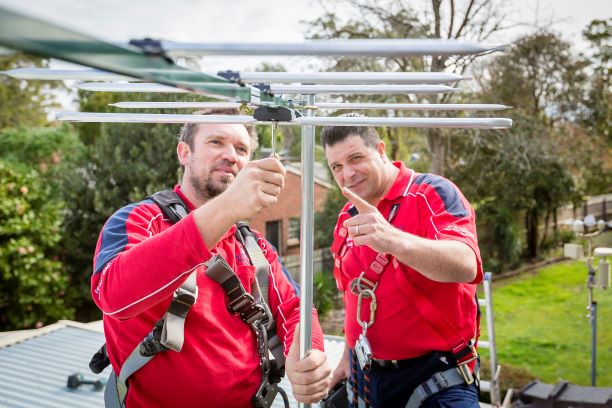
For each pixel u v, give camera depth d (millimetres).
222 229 1277
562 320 10672
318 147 11148
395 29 9359
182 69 678
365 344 1967
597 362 8750
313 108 1387
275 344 1864
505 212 13148
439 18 9031
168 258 1276
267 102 1078
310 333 1494
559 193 13094
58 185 11484
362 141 2088
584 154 12352
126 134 10898
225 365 1679
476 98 10359
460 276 1736
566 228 14586
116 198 10695
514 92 10359
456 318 1971
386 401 2072
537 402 4797
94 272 1497
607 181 13750
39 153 15375
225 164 1799
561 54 10203
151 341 1567
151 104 1395
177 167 10742
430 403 1961
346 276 2232
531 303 11680
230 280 1720
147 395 1642
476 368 2049
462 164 12375
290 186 12062
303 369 1504
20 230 8383
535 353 9219
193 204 1854
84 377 3488
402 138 11461
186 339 1625
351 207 2256
